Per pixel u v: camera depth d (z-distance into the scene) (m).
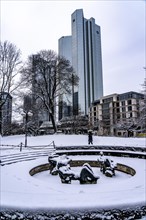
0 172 10.49
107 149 19.48
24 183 8.45
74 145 20.02
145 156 16.56
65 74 29.88
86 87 116.50
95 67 122.56
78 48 120.06
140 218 2.81
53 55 29.98
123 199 2.96
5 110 31.59
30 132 36.09
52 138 24.81
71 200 2.93
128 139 24.94
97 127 72.38
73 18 125.94
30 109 33.41
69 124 45.31
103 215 2.70
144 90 29.14
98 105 80.44
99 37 129.88
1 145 20.70
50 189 7.68
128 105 71.00
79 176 10.39
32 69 28.50
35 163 13.82
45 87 29.61
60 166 12.11
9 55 28.36
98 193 3.41
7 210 2.71
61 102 32.91
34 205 2.70
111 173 12.88
